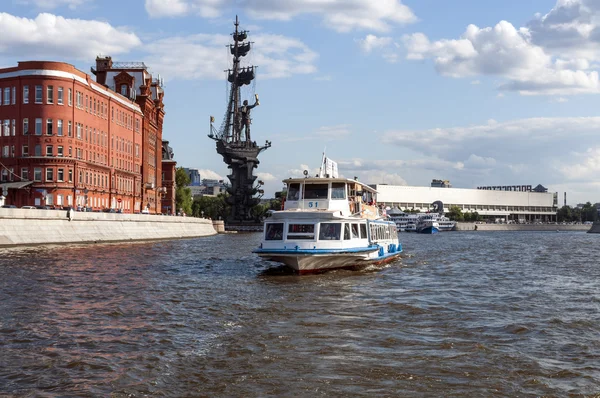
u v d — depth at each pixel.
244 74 175.62
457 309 23.94
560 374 14.65
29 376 13.96
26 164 78.50
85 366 14.77
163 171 141.88
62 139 80.12
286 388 13.36
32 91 78.69
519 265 48.62
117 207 99.19
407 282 33.34
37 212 58.06
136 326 19.58
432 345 17.42
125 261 44.25
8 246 53.06
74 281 30.84
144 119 115.06
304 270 35.28
